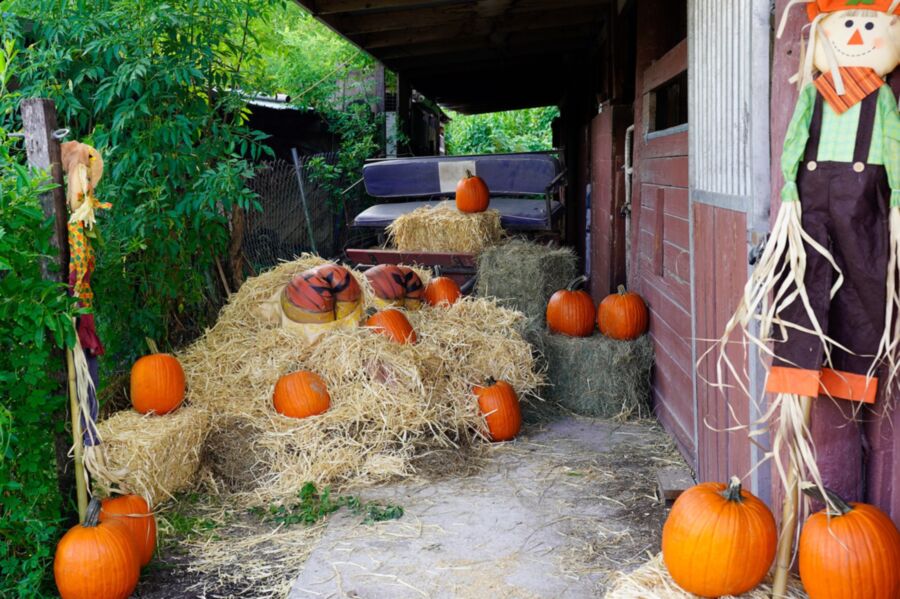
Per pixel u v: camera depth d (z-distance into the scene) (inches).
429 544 139.7
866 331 83.4
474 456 181.5
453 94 560.4
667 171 189.5
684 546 94.1
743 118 113.5
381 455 171.8
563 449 187.8
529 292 249.0
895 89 81.7
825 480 93.4
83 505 124.2
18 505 113.7
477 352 203.3
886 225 80.3
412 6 317.4
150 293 197.8
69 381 122.6
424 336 201.0
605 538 140.6
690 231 149.6
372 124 440.1
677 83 210.7
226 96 214.4
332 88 443.5
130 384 178.9
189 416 163.6
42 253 118.1
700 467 150.4
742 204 114.2
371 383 178.7
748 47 110.0
